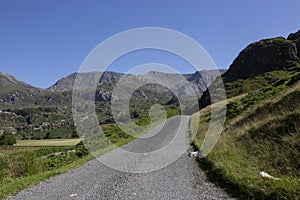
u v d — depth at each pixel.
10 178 14.21
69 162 19.77
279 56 108.12
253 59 115.94
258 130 16.25
